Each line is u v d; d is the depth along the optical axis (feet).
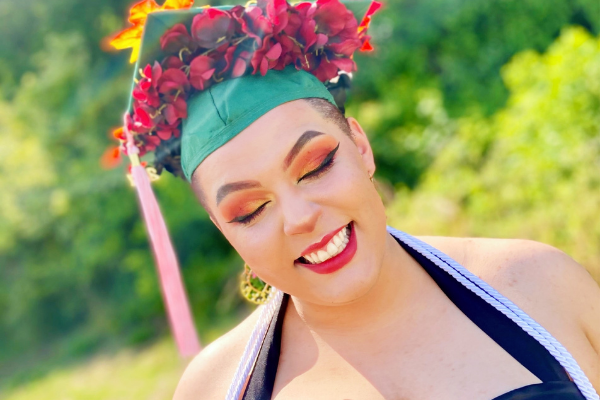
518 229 11.02
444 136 16.29
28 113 21.54
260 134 3.81
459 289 4.31
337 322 4.31
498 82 16.62
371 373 4.09
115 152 4.60
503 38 16.90
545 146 11.23
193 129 3.97
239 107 3.83
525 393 3.79
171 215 19.36
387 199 14.98
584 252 9.68
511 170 11.76
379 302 4.22
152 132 4.31
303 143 3.81
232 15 3.89
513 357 3.99
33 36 22.13
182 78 3.93
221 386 4.70
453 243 4.81
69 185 21.34
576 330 4.33
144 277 20.74
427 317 4.23
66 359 21.38
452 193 13.16
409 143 16.84
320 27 4.26
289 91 3.92
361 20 4.65
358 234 3.98
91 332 22.56
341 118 4.17
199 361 4.94
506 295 4.38
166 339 19.75
